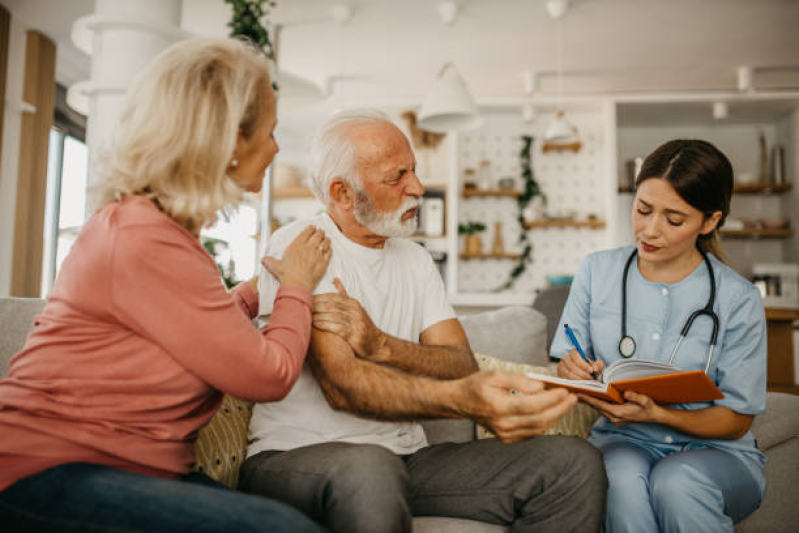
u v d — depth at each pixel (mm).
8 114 4305
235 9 2941
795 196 5914
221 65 937
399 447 1221
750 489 1223
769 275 5539
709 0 4234
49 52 4633
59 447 812
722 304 1338
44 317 869
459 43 4926
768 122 6328
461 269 6160
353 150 1249
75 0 4082
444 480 1166
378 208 1261
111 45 2408
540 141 6172
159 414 877
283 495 1009
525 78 5680
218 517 739
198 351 846
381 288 1314
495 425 995
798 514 1352
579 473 1067
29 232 4445
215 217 973
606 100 5762
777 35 4758
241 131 979
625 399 1188
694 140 1332
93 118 2416
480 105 5781
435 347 1261
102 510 743
